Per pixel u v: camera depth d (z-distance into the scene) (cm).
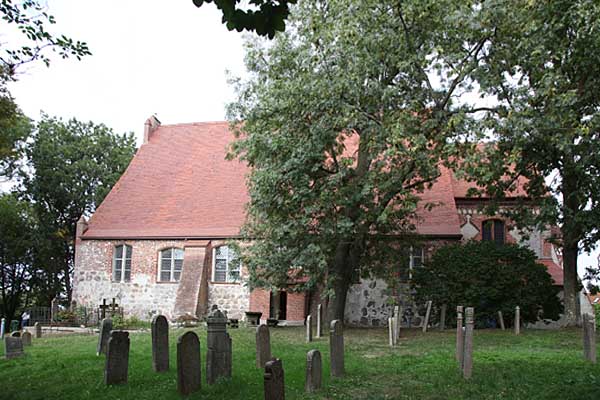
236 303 3083
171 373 1195
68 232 4300
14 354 1480
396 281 2520
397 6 1869
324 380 1169
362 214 2097
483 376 1198
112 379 1109
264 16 764
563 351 1598
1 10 1184
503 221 2973
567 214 2053
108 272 3269
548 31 1786
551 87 1722
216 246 3142
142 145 3772
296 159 1983
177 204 3353
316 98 1933
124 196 3494
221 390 1051
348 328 2597
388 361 1414
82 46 1291
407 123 1850
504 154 1848
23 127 3825
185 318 2767
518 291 2381
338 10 1941
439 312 2645
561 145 1720
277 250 2212
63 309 3322
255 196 2139
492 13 1731
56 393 1062
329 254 2233
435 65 1881
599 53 1836
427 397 1052
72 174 4219
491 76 1822
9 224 3812
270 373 884
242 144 2183
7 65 1327
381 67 1950
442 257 2517
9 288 4122
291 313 2908
